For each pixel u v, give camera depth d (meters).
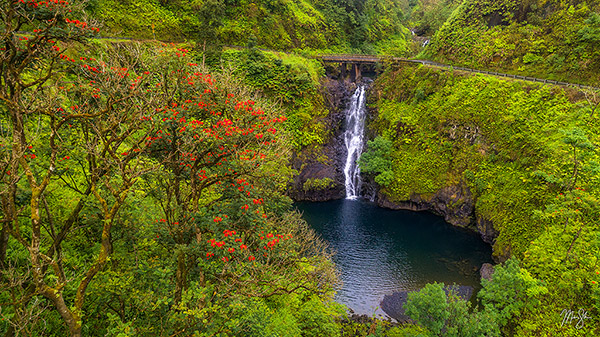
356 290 21.41
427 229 30.11
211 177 8.30
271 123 9.09
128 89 7.20
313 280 11.52
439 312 14.05
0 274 6.88
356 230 29.73
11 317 6.25
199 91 8.49
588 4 30.55
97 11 32.91
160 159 8.30
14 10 6.33
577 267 16.17
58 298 5.20
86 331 7.51
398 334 15.35
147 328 6.82
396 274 23.14
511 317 15.96
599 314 14.59
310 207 35.00
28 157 6.40
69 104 7.96
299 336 11.73
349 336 15.84
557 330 14.60
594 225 17.66
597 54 28.33
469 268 23.89
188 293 6.77
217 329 7.05
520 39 34.41
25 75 9.61
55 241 7.01
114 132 6.62
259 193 10.09
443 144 32.94
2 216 7.16
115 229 7.94
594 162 17.97
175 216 9.05
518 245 22.47
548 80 29.33
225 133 7.99
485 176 28.58
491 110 29.89
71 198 10.27
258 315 9.05
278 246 9.21
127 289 7.36
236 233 8.16
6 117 7.28
